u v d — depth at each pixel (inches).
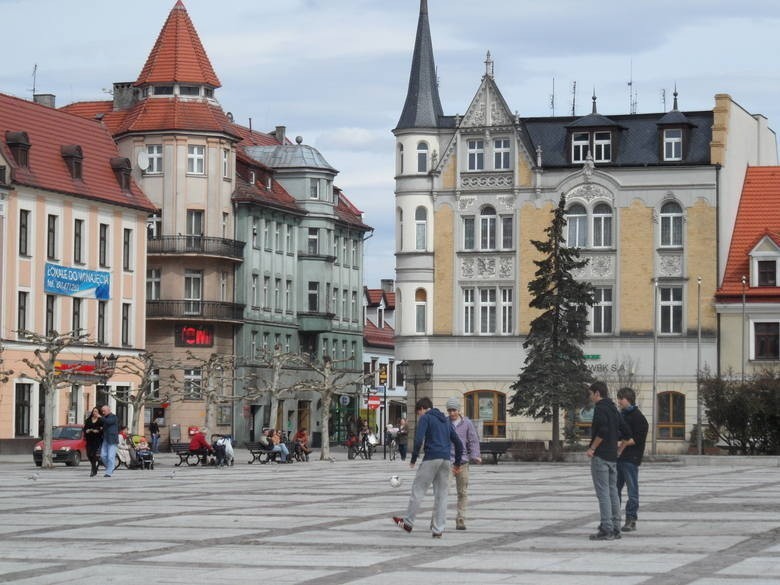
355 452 2992.1
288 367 4005.9
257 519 1111.6
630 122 3107.8
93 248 3189.0
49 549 888.9
